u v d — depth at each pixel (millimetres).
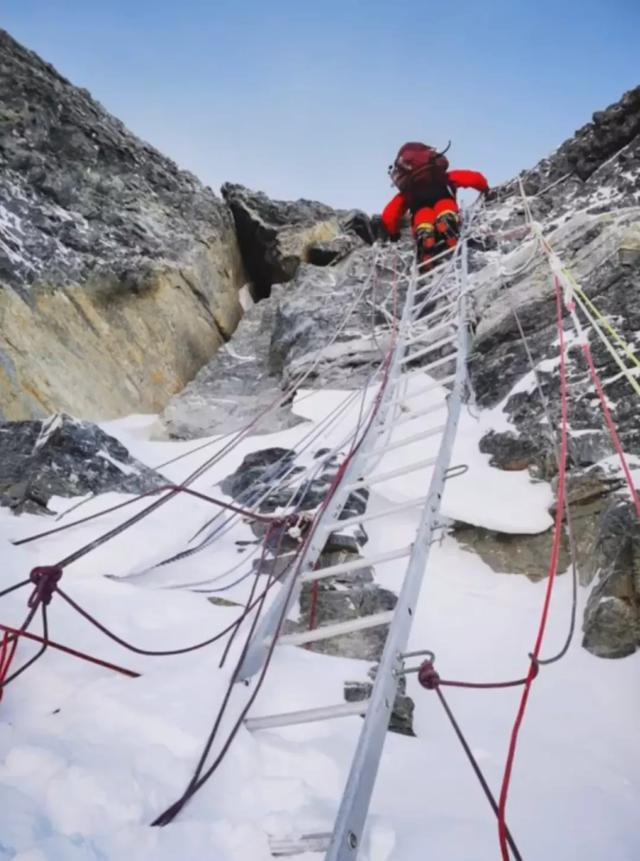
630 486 3520
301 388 8844
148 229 10922
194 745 2812
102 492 5723
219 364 10359
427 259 9531
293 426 8141
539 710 4109
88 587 4258
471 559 5621
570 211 10148
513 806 3055
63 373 8461
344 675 3789
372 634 4262
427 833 2672
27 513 5402
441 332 8430
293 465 6543
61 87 11391
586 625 4605
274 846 2373
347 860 2043
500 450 6305
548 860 2699
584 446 5746
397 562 5500
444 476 4148
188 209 11938
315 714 2840
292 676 3623
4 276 8445
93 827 2252
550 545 5461
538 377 6805
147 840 2252
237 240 13078
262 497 5770
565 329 7324
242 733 2932
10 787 2307
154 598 4242
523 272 8594
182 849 2260
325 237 12945
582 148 11539
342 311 10180
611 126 11266
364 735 2428
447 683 2693
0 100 10391
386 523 5852
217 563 5090
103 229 10398
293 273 12680
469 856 2580
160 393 9773
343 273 11867
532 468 6043
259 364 10273
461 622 5027
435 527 3766
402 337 7773
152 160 12133
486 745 3668
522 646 4746
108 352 9289
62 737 2715
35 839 2113
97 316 9391
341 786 2830
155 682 3201
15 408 7570
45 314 8672
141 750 2689
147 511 3814
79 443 6039
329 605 4465
